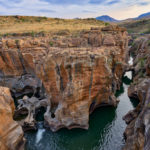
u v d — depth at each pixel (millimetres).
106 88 29391
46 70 25266
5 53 35344
